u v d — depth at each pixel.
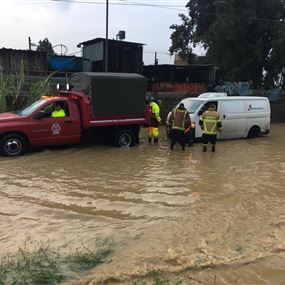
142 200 7.55
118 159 11.67
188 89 30.66
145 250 5.14
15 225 6.08
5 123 11.57
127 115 13.63
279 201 7.56
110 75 13.23
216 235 5.73
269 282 4.50
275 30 30.69
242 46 32.38
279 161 11.93
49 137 12.29
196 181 9.13
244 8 31.23
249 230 5.97
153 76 33.12
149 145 14.54
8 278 4.27
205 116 13.30
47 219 6.38
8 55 24.11
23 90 17.67
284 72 33.16
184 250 5.17
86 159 11.55
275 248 5.34
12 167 10.23
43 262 4.71
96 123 13.01
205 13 35.41
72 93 13.08
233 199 7.67
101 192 8.07
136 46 29.72
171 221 6.35
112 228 6.00
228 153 13.21
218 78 35.62
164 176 9.58
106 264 4.71
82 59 28.88
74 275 4.41
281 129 22.92
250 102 17.27
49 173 9.65
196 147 14.40
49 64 27.78
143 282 4.34
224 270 4.72
